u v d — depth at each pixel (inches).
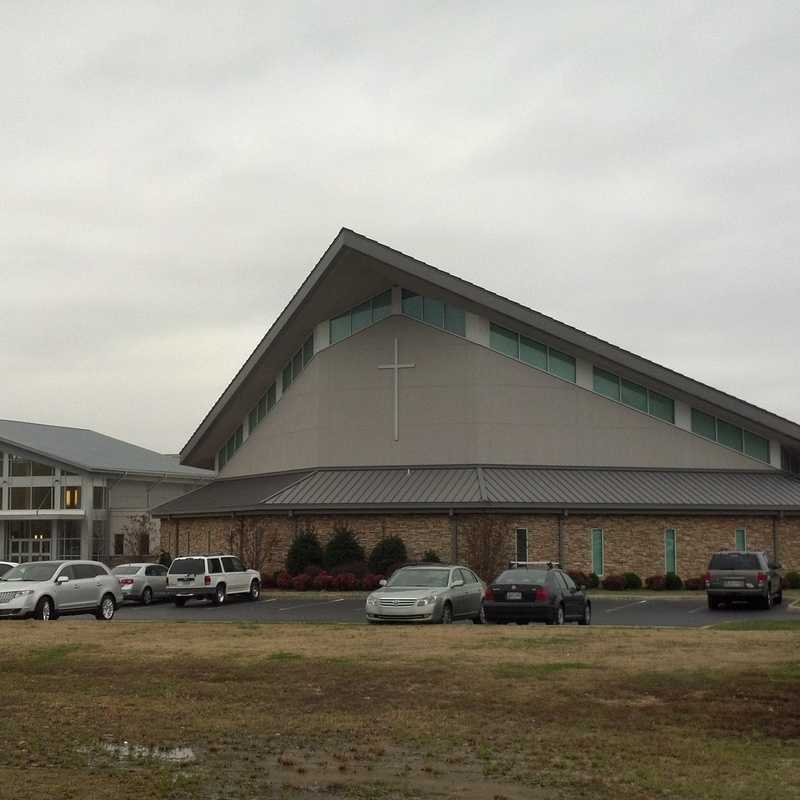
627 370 2014.0
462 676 708.0
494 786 441.7
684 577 1892.2
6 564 1526.8
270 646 879.7
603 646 850.8
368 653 823.1
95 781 445.1
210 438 2559.1
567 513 1850.4
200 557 1620.3
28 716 600.4
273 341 2172.7
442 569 1194.0
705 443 2058.3
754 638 906.7
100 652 860.6
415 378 2032.5
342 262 1956.2
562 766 476.1
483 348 2003.0
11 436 3157.0
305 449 2132.1
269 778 454.9
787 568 1956.2
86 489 3068.4
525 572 1147.3
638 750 507.5
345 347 2098.9
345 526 1887.3
